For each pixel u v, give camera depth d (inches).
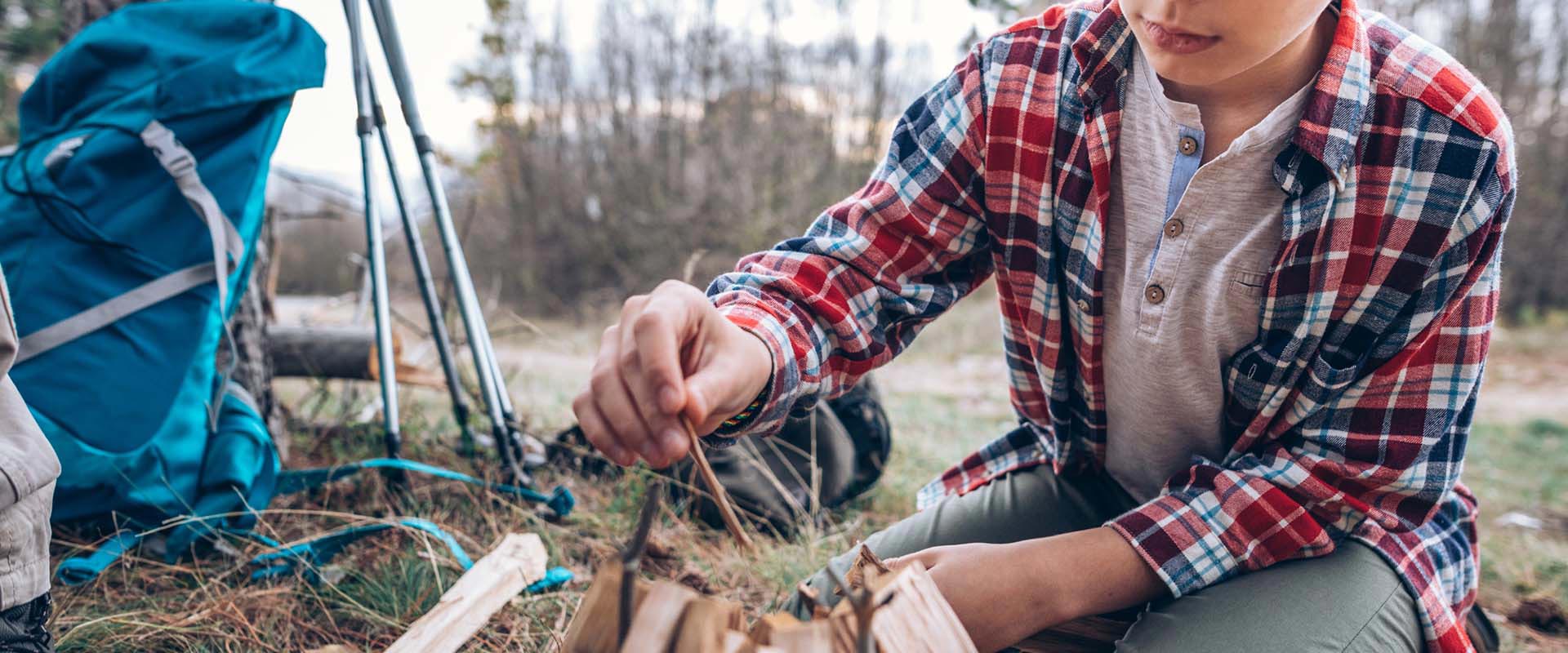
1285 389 45.1
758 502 89.3
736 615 29.5
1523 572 101.2
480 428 101.1
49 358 67.4
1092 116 44.6
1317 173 40.8
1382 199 41.1
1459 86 40.6
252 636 59.2
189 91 72.5
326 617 63.6
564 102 433.1
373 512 80.2
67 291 68.7
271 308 112.4
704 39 434.3
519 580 64.5
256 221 76.4
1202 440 49.9
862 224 48.8
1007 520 54.0
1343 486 44.9
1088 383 50.1
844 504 99.3
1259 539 44.2
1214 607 42.5
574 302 422.0
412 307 262.8
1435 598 45.4
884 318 49.2
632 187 429.4
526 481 86.2
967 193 49.4
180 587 65.9
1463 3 427.2
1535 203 421.1
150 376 70.0
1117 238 46.3
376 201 86.5
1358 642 41.6
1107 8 43.8
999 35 49.1
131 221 70.9
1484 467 169.6
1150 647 41.9
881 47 429.4
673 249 414.3
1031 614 41.9
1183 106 42.0
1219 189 42.1
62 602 60.7
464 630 58.9
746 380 36.3
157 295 70.8
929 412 179.2
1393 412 43.9
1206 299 44.1
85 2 89.8
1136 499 53.9
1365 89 40.4
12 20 240.2
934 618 31.7
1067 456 53.9
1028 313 50.1
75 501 68.6
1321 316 42.6
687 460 89.5
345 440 99.0
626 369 31.5
